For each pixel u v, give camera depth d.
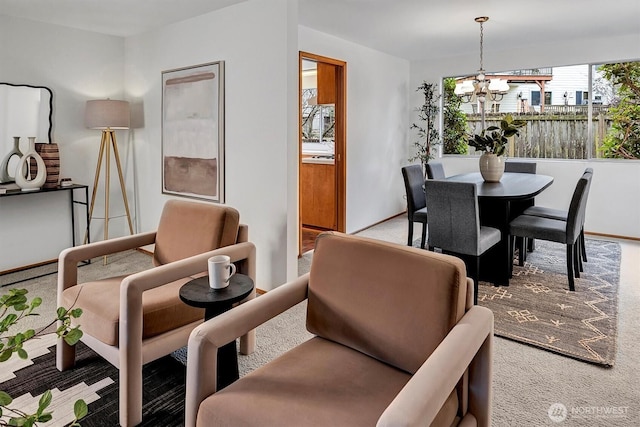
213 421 1.29
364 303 1.55
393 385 1.38
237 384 1.39
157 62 4.15
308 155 6.47
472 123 6.27
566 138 5.54
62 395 2.06
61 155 4.18
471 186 3.09
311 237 5.32
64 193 4.25
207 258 2.12
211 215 2.38
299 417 1.21
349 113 5.16
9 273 3.89
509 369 2.30
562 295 3.32
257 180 3.40
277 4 3.12
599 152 5.32
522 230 3.52
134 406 1.85
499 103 6.00
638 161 5.07
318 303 1.67
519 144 5.87
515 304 3.15
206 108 3.67
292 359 1.52
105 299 2.05
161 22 3.90
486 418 1.45
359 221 5.57
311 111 6.94
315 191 5.59
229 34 3.46
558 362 2.37
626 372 2.26
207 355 1.35
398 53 5.82
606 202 5.21
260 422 1.21
